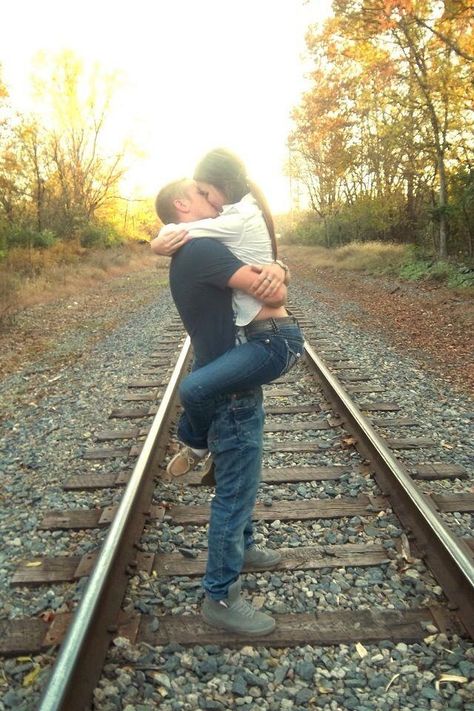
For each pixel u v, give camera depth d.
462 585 2.86
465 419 5.53
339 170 29.17
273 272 2.42
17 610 2.94
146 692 2.40
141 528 3.54
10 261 18.91
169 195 2.59
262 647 2.66
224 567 2.69
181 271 2.46
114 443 5.11
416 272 17.47
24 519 3.83
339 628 2.76
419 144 20.55
